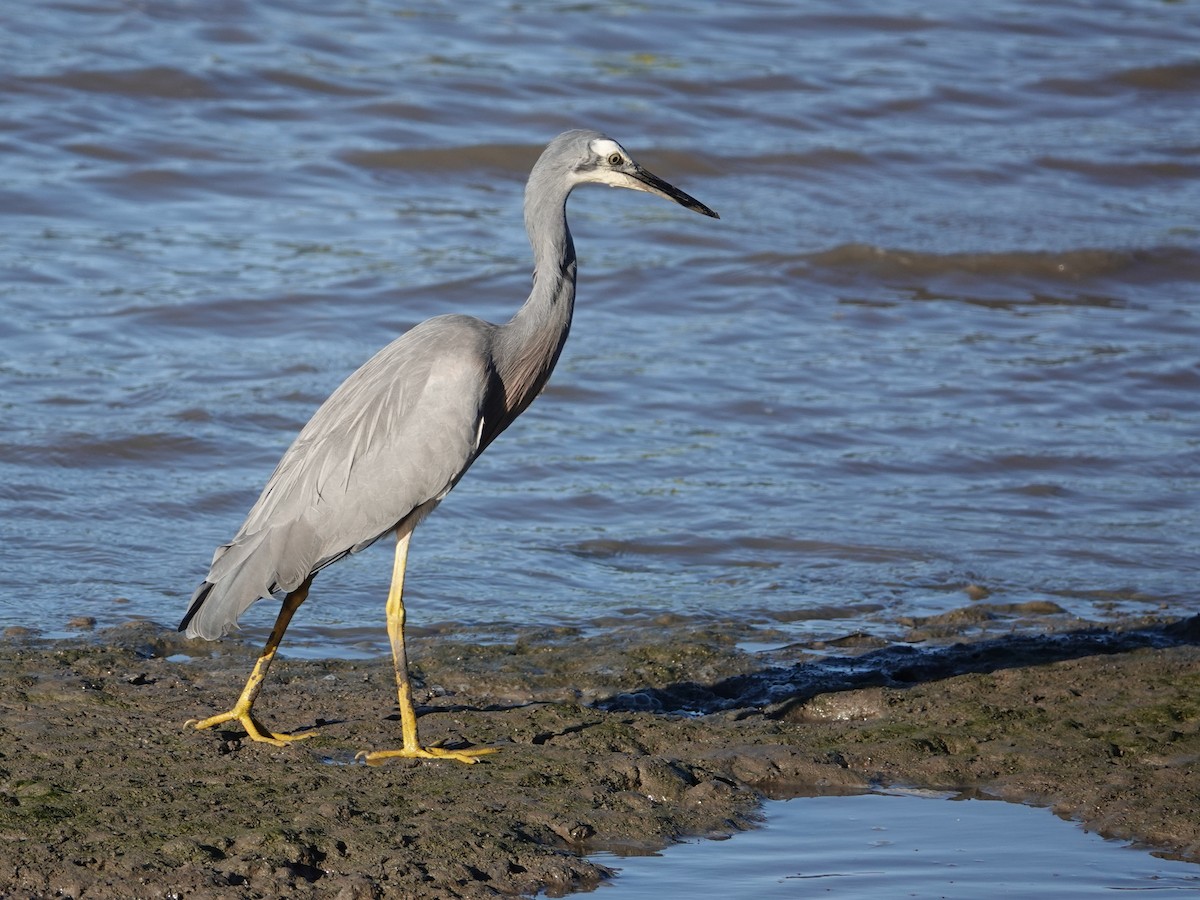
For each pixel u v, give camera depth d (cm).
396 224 2319
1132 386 1888
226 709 968
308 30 2975
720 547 1410
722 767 914
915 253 2272
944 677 1089
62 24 2848
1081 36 3375
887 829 851
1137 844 831
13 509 1403
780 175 2602
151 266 2077
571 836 820
